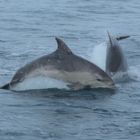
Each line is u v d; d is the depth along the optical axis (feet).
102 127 105.91
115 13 236.02
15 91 128.47
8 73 141.79
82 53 162.30
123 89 129.70
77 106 117.91
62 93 126.72
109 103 120.06
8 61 152.87
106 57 141.38
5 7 247.91
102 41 180.96
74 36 188.44
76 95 125.29
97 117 111.14
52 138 100.63
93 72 129.59
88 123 107.86
